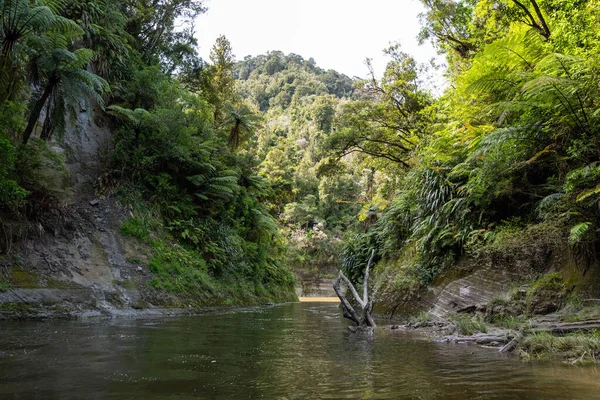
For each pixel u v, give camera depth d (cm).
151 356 403
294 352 462
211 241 1581
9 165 866
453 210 985
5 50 895
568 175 652
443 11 1805
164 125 1491
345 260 1892
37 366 336
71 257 1002
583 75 717
